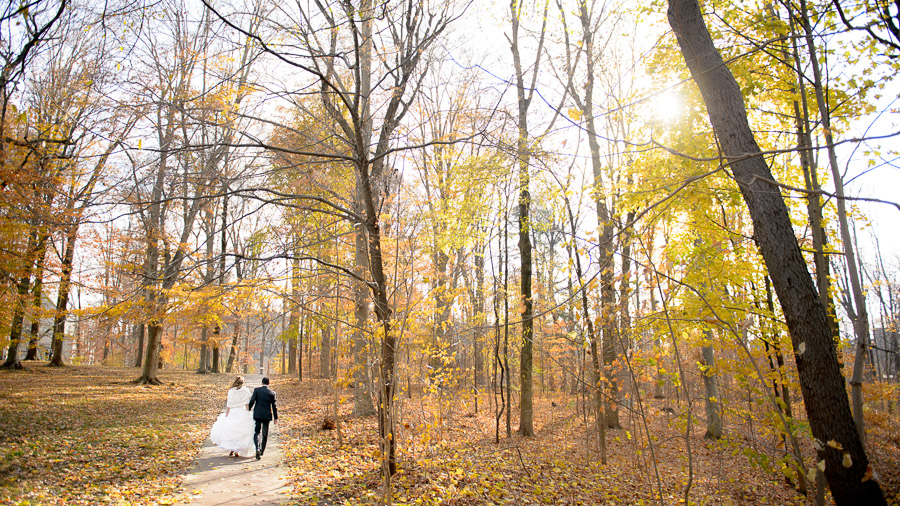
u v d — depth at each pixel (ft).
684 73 22.08
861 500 12.95
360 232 22.84
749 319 18.54
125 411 39.78
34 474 20.43
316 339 76.07
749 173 14.83
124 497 18.62
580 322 22.41
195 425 36.86
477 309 48.19
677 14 15.67
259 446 27.25
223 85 20.36
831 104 20.67
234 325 82.64
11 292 36.24
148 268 48.78
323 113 26.61
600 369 26.04
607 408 42.88
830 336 13.75
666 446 38.73
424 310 27.66
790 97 21.24
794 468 19.63
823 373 13.55
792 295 14.06
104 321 31.91
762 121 25.96
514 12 37.99
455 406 39.27
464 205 41.73
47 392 44.62
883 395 26.45
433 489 22.34
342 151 26.25
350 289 24.68
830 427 13.41
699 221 22.21
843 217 16.48
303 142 23.70
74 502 17.49
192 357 132.98
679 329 22.15
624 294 22.59
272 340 102.42
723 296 21.39
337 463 26.40
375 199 24.75
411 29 23.44
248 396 28.91
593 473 30.81
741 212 24.89
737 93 15.38
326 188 24.80
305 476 23.48
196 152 18.72
